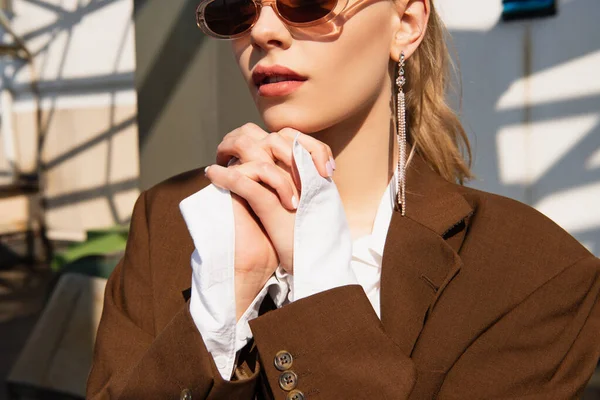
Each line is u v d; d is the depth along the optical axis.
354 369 0.69
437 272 0.81
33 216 7.01
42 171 6.98
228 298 0.71
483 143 2.89
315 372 0.69
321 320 0.70
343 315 0.71
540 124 2.77
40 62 6.80
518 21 2.75
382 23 0.76
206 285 0.71
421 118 0.98
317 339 0.70
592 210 2.71
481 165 2.90
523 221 0.85
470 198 0.90
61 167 6.79
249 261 0.73
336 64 0.73
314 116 0.74
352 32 0.73
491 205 0.87
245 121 1.58
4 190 6.94
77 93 6.51
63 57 6.56
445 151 1.02
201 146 1.64
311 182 0.71
